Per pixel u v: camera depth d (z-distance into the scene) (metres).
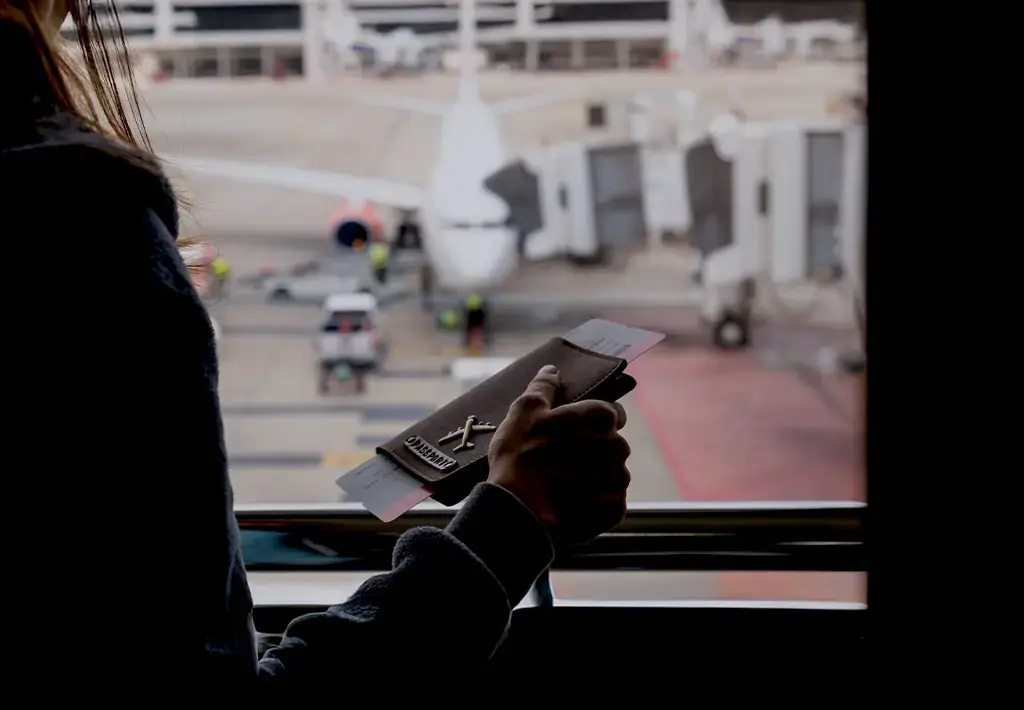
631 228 8.20
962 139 1.06
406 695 0.54
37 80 0.49
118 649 0.45
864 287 1.09
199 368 0.48
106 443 0.45
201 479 0.47
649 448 6.50
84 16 0.58
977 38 1.04
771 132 7.89
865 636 1.10
